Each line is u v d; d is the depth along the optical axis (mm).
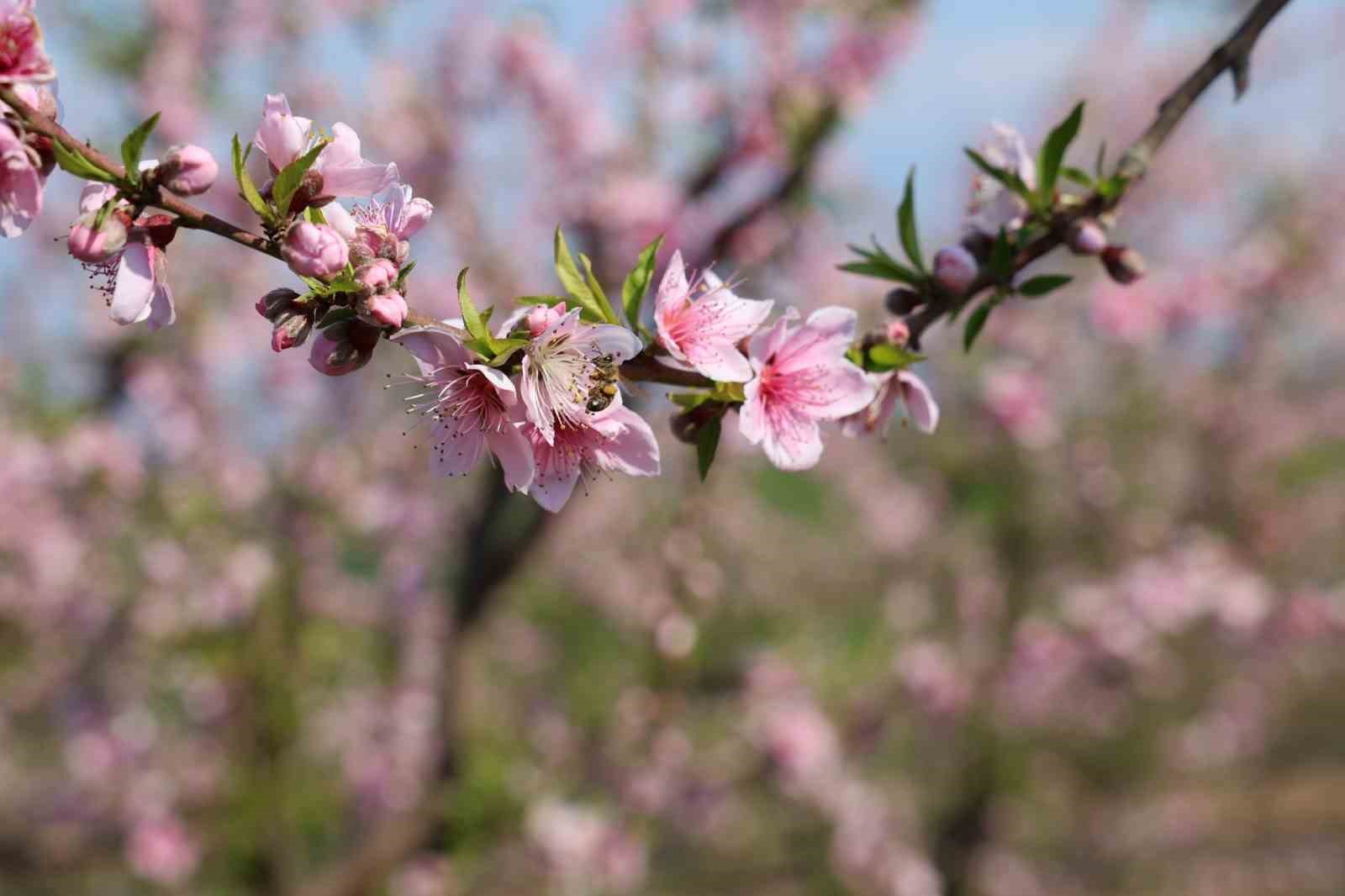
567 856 4988
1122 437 8289
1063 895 9875
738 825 7379
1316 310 8688
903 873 7148
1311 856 10578
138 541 6223
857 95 4449
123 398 6195
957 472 7801
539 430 1311
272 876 5551
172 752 6340
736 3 4652
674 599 4859
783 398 1440
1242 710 10242
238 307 6332
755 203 4309
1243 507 8344
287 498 6383
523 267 5750
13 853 6309
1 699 6812
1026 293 1646
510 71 5516
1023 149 1751
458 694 4867
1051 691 8094
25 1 1221
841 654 7930
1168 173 9562
